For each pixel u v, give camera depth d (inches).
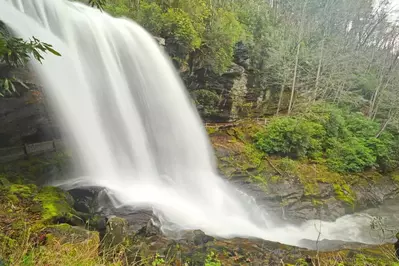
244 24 985.5
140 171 443.8
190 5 690.2
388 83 1082.1
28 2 344.5
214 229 350.3
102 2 258.2
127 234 231.3
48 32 345.1
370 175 773.9
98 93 405.7
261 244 291.4
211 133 692.7
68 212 227.8
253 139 720.3
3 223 184.5
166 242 245.0
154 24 583.2
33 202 225.6
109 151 406.3
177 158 545.3
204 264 225.1
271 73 938.7
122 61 464.8
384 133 933.2
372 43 1579.7
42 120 344.2
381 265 259.0
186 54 643.5
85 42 405.4
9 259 139.6
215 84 754.2
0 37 166.2
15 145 332.5
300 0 1375.5
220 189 525.3
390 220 591.2
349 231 510.3
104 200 306.7
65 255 153.5
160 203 363.3
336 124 854.5
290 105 908.0
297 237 446.9
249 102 879.7
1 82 214.1
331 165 734.5
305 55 1042.1
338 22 1573.6
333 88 1023.6
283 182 610.5
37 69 309.1
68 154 366.6
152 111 515.2
